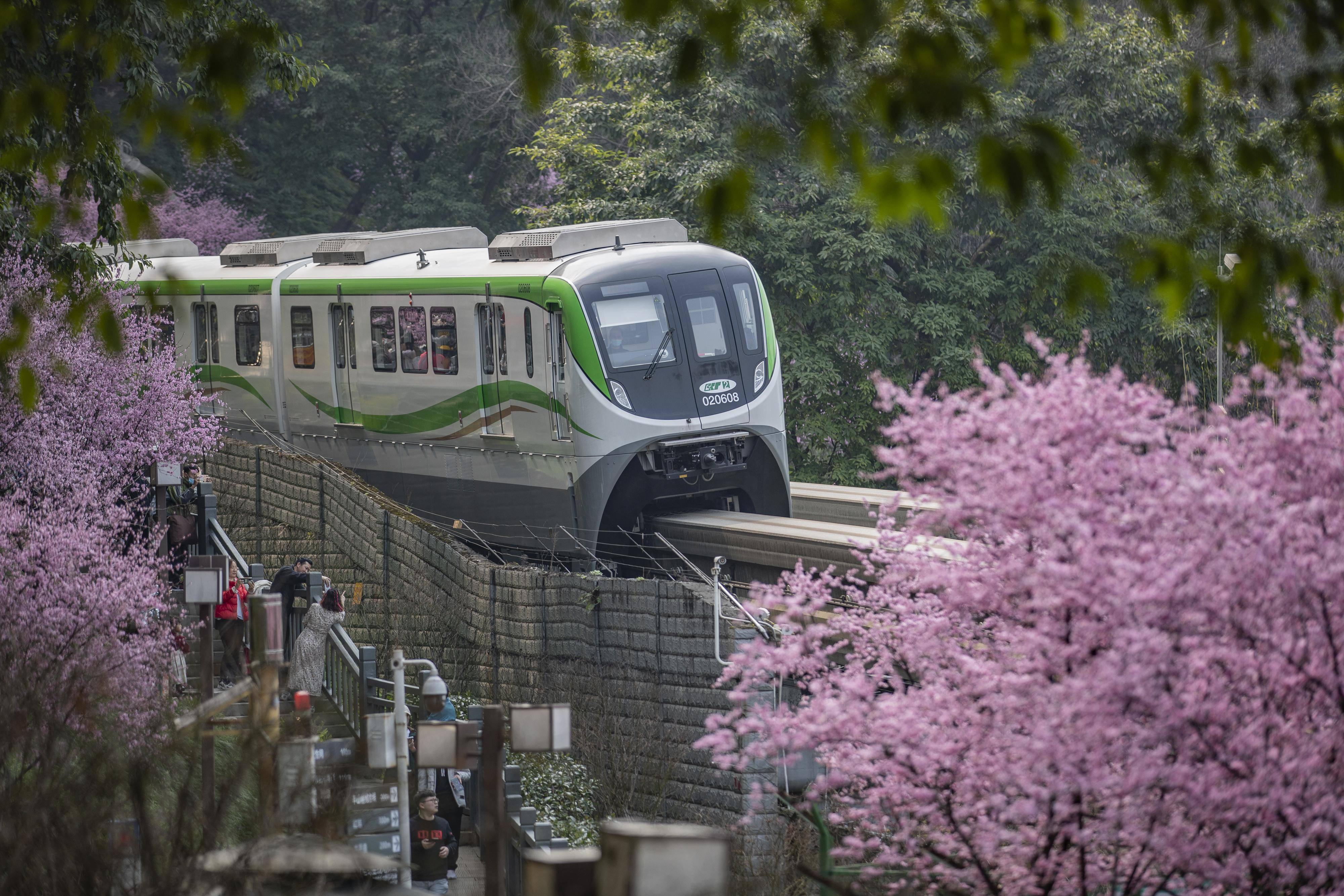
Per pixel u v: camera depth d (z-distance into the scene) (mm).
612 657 64188
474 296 77375
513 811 52281
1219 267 23641
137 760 29000
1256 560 21844
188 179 178625
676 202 113875
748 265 75000
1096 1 114938
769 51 107188
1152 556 22516
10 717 30297
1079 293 17844
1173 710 21719
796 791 53656
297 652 62344
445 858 47500
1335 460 23812
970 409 24781
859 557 28484
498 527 77250
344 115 183625
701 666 59875
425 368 81438
